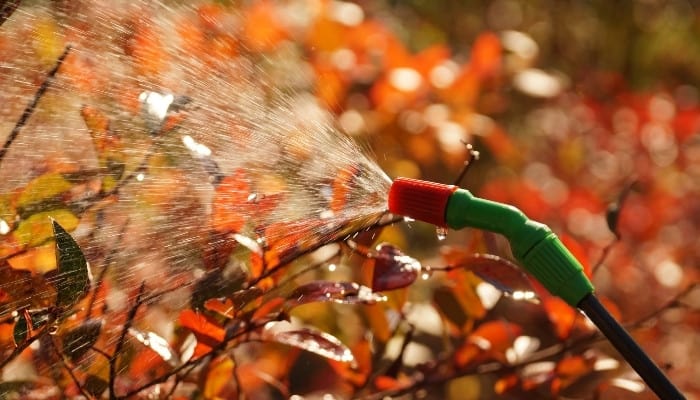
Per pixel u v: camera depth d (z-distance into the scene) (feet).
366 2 6.45
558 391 4.12
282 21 4.69
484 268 3.79
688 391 6.15
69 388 3.62
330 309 4.42
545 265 3.51
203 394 3.75
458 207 3.53
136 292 3.60
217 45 3.84
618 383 4.09
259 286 3.64
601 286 6.65
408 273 3.65
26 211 3.58
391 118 5.07
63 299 3.44
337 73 4.91
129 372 3.66
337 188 3.63
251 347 4.32
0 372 3.54
